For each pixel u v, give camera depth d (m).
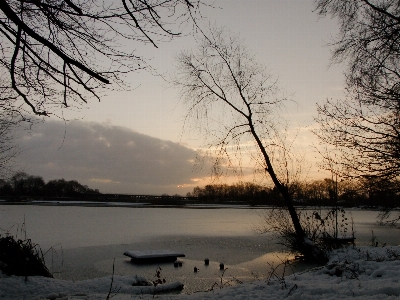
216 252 20.23
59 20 5.68
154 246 22.67
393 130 13.98
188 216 57.22
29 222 38.91
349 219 45.41
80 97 6.31
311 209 19.25
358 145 14.38
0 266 9.54
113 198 116.31
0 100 7.63
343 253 14.77
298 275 9.00
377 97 13.41
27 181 109.38
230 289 7.48
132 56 6.20
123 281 10.23
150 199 112.31
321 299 5.92
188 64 19.83
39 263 10.85
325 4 12.20
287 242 19.19
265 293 6.80
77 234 28.95
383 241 23.62
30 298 7.95
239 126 19.11
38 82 6.44
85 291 8.91
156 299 6.98
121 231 32.00
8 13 4.82
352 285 6.80
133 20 5.59
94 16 5.46
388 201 15.40
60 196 114.31
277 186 18.38
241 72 19.44
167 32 5.80
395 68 12.68
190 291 11.11
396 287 6.05
